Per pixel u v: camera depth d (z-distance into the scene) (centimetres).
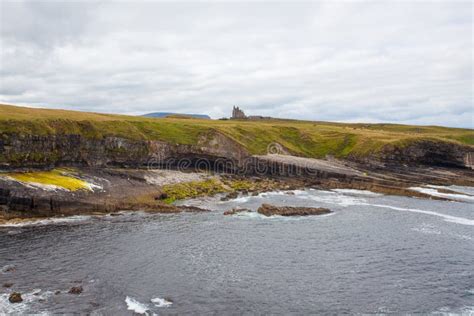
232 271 4656
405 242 5931
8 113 9112
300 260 5091
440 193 10306
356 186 11144
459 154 13062
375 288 4278
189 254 5206
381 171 13125
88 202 7125
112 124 10862
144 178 9500
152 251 5262
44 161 8112
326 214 7750
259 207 7869
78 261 4772
